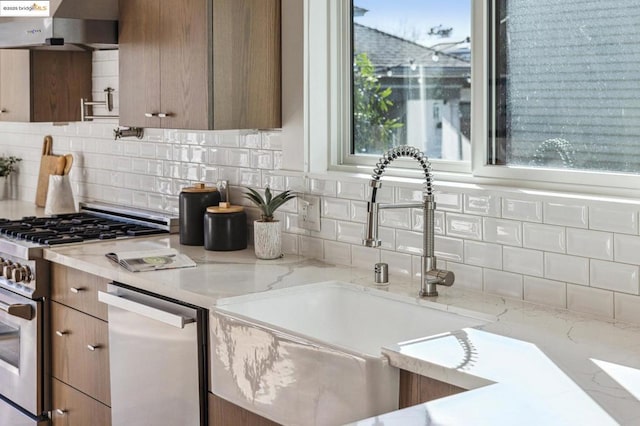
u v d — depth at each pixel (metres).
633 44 2.54
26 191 5.43
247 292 2.87
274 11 3.57
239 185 3.87
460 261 2.92
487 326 2.43
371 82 3.45
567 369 2.02
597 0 2.62
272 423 2.62
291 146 3.57
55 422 3.84
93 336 3.51
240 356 2.63
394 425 1.65
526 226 2.70
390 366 2.21
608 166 2.63
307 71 3.50
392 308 2.85
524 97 2.86
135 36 3.82
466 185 2.92
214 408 2.88
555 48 2.75
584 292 2.56
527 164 2.87
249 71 3.52
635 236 2.43
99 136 4.79
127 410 3.26
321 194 3.43
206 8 3.39
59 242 3.78
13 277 3.91
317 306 3.01
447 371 2.04
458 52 3.11
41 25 3.93
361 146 3.52
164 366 3.05
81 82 4.78
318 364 2.33
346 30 3.51
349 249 3.33
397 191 3.11
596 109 2.65
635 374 1.98
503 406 1.76
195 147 4.12
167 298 3.05
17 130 5.52
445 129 3.18
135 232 4.03
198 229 3.78
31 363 3.84
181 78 3.55
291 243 3.61
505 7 2.89
